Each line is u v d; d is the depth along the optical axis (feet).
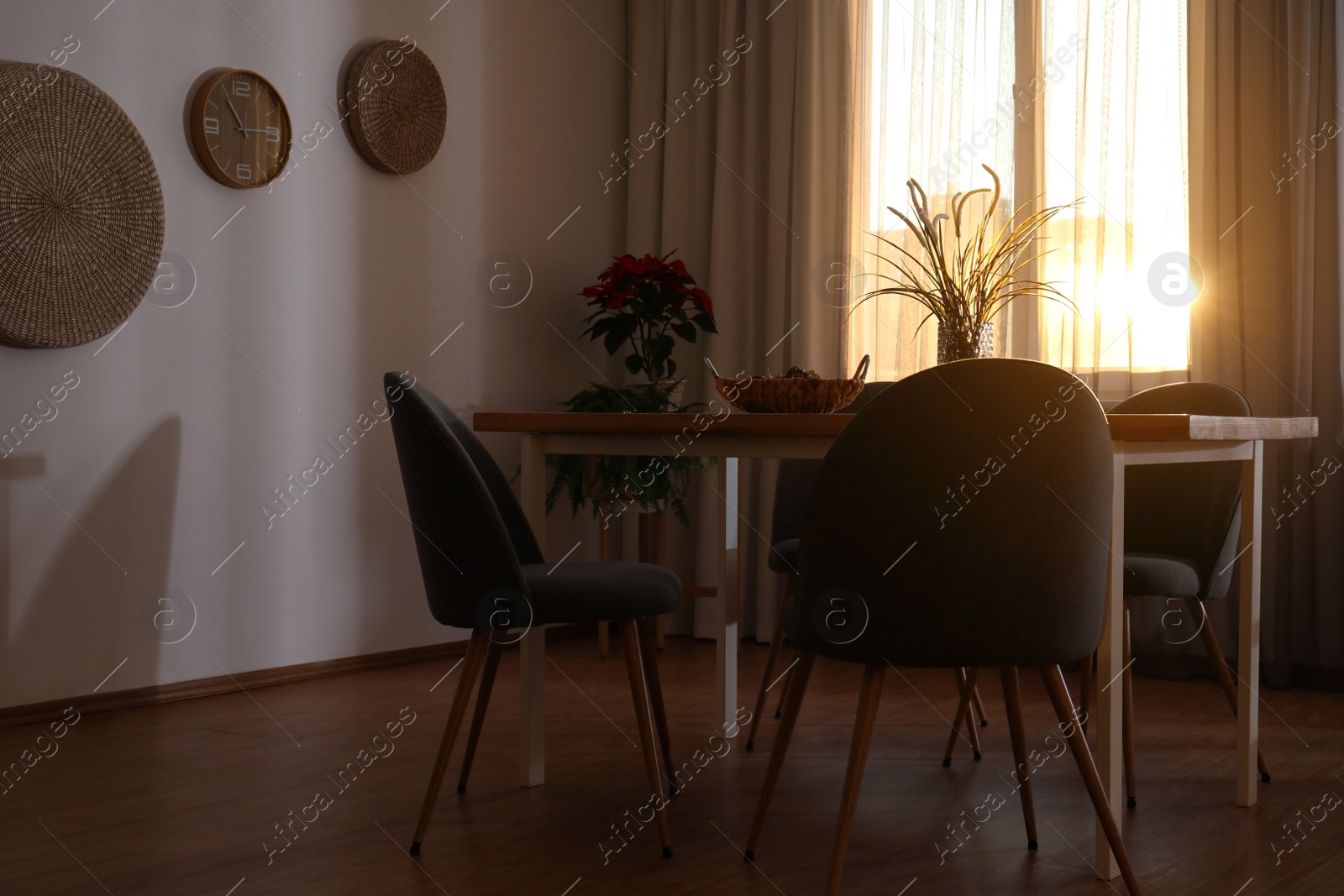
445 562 6.21
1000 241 11.22
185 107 10.05
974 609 5.08
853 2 13.08
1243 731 7.10
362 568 11.66
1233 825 6.71
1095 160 11.64
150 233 9.69
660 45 14.37
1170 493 8.26
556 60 13.74
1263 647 10.78
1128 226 11.46
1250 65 10.91
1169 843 6.38
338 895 5.54
